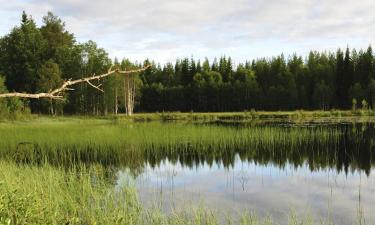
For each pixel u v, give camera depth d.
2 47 70.69
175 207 12.23
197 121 52.06
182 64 112.75
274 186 15.84
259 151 24.72
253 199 13.73
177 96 99.19
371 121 46.28
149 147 26.34
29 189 10.75
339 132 33.19
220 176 18.02
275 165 20.44
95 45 67.50
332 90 85.81
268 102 91.38
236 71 112.06
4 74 67.69
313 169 19.20
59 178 14.51
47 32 76.81
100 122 49.59
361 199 13.66
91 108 68.56
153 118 60.47
